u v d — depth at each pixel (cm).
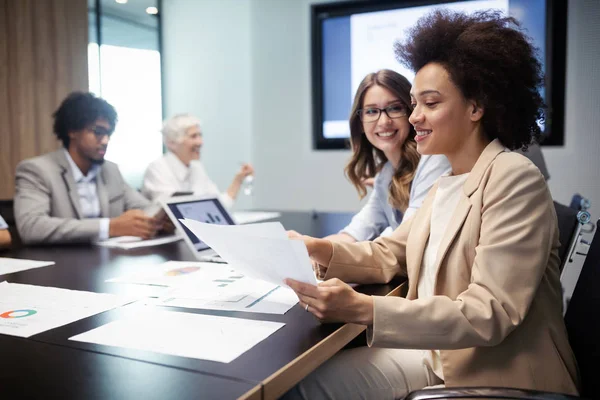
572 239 120
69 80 377
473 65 91
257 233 83
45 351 71
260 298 100
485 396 71
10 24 347
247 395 57
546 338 86
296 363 67
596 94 314
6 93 346
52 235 174
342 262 112
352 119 170
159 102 479
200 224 88
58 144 371
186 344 73
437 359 100
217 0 446
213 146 462
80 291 106
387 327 79
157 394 57
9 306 94
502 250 82
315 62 405
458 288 91
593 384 87
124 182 244
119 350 71
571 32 319
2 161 346
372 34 386
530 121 97
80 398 57
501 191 87
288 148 421
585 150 320
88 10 387
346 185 401
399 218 170
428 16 101
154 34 475
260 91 429
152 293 104
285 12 413
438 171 139
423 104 97
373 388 98
